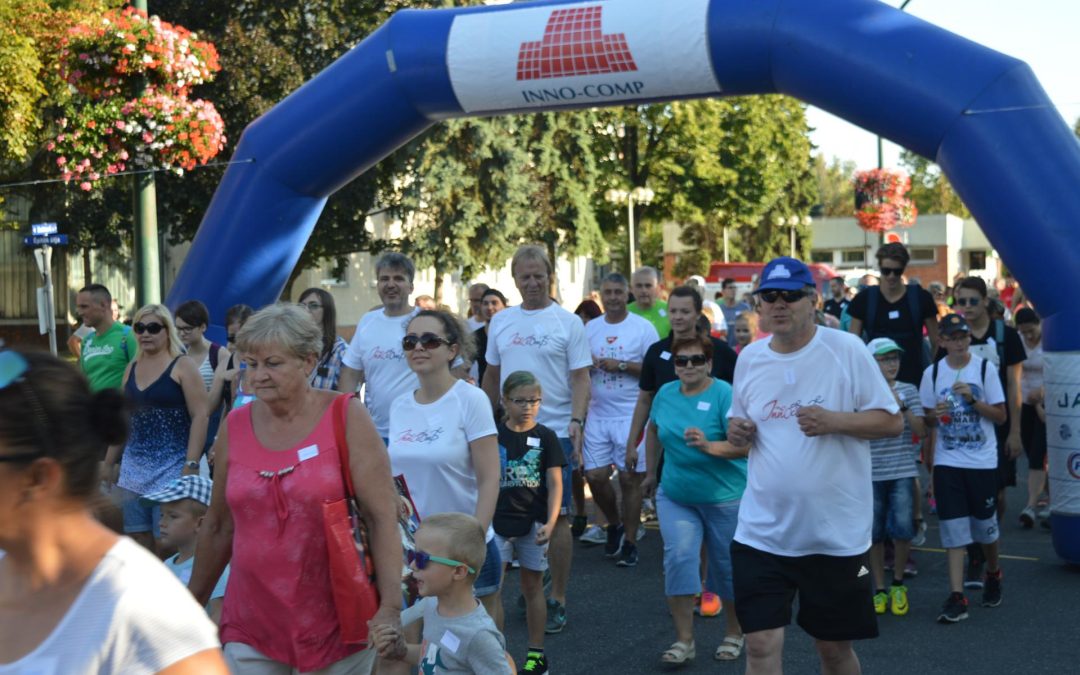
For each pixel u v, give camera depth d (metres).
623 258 46.12
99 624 1.77
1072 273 7.78
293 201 10.17
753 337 10.86
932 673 6.11
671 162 37.94
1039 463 10.12
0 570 1.87
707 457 6.13
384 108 9.66
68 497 1.83
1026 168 7.85
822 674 4.99
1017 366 8.92
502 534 6.02
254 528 3.73
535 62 9.05
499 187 24.09
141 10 11.74
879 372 4.68
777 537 4.70
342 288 29.42
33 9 17.45
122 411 1.91
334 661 3.72
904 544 7.35
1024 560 8.80
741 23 8.61
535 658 6.00
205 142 11.55
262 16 22.25
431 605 4.28
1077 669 6.16
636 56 8.84
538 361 7.85
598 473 8.88
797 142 40.41
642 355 8.94
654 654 6.52
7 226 23.62
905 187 37.22
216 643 1.86
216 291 10.25
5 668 1.77
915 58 8.17
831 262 61.59
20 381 1.78
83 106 11.36
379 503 3.76
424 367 5.27
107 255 27.62
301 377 3.77
